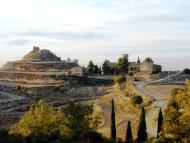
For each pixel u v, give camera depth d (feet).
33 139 207.41
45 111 263.49
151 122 364.38
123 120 491.72
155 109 467.93
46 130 254.88
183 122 175.52
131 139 277.03
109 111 605.31
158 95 614.75
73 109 265.13
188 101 179.11
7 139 196.44
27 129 254.68
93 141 246.47
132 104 572.51
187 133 176.35
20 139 201.26
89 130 266.36
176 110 184.03
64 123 259.60
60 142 214.90
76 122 260.42
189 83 190.19
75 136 247.29
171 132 180.14
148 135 309.01
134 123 425.28
